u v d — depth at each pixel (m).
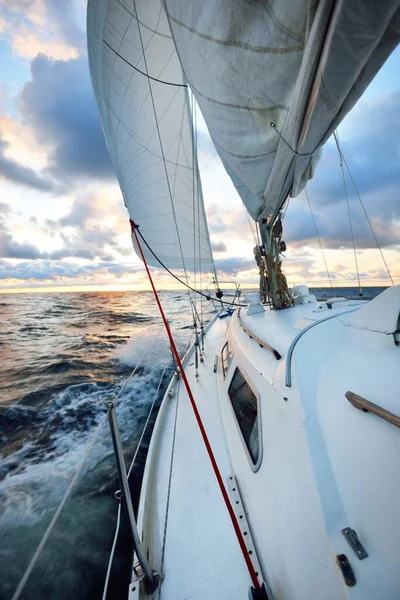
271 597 1.25
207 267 6.15
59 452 4.30
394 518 0.91
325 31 1.02
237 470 2.06
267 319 3.09
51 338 14.23
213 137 2.19
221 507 1.91
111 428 1.25
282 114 1.61
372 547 0.92
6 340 13.94
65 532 2.90
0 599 2.35
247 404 2.31
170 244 5.64
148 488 2.15
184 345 10.24
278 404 1.70
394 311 1.54
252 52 1.36
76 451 4.31
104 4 3.18
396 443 1.03
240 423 2.34
